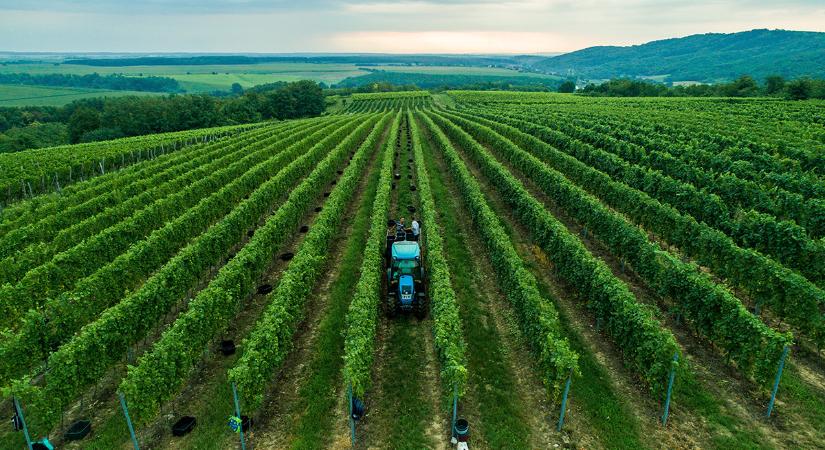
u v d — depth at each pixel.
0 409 15.05
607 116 74.75
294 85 157.25
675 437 13.43
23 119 142.88
